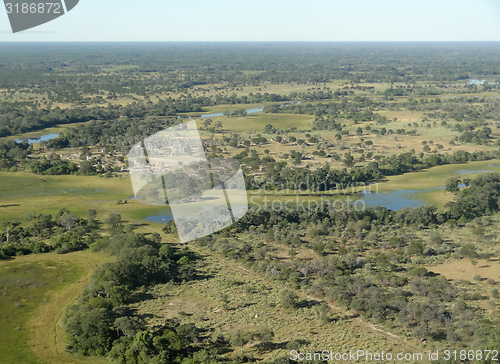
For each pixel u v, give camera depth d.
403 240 125.06
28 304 94.50
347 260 110.88
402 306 89.88
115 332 81.62
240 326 86.06
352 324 86.94
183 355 76.50
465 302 92.69
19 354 77.81
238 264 113.69
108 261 113.88
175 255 115.00
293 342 79.31
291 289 101.38
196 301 95.75
